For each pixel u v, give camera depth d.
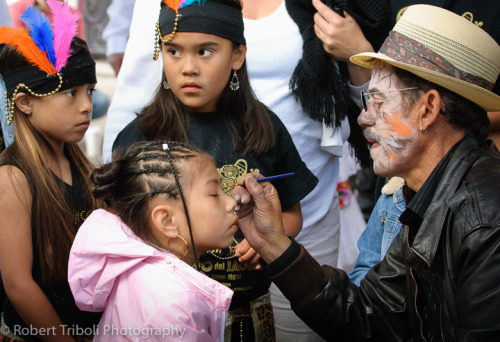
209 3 1.78
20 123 1.80
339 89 2.35
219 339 1.46
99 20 4.56
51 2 1.87
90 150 4.09
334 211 2.63
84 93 1.87
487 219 1.37
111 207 1.61
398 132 1.62
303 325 2.40
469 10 2.38
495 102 1.54
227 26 1.79
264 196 1.67
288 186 2.03
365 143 2.65
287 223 2.01
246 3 2.40
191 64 1.77
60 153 1.91
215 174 1.58
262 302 1.96
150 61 2.24
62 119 1.82
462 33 1.54
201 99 1.82
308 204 2.46
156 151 1.55
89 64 1.87
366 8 2.30
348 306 1.75
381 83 1.64
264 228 1.68
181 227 1.52
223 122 1.93
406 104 1.60
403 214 1.61
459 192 1.46
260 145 1.90
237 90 1.94
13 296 1.69
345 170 3.33
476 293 1.35
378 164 1.68
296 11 2.37
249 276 1.87
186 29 1.74
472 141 1.57
